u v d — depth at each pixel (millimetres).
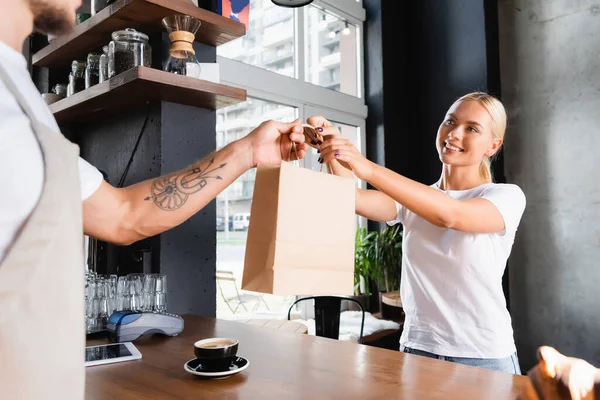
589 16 3463
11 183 551
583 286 3463
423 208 1269
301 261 949
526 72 3787
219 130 3109
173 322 1537
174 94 1843
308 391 1010
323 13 4020
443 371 1146
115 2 1766
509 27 3893
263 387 1040
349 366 1189
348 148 1197
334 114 3988
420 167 4363
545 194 3670
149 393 1017
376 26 4250
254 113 3391
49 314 561
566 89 3568
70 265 583
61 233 577
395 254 3857
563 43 3590
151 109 1979
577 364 436
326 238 991
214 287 2096
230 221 3281
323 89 3861
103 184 1018
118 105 2029
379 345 3613
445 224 1313
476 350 1425
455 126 1603
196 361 1200
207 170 1136
